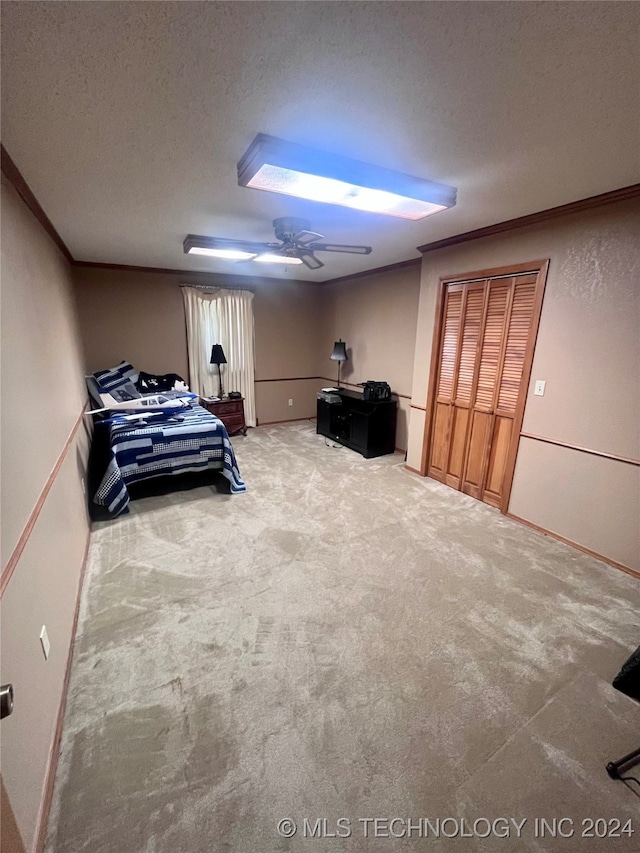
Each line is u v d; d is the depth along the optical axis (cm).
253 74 124
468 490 363
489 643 191
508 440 320
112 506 309
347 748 143
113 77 125
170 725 150
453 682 170
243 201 242
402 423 482
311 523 308
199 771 135
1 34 104
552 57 115
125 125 154
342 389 576
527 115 147
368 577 241
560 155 179
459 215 270
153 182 211
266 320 596
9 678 109
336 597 223
